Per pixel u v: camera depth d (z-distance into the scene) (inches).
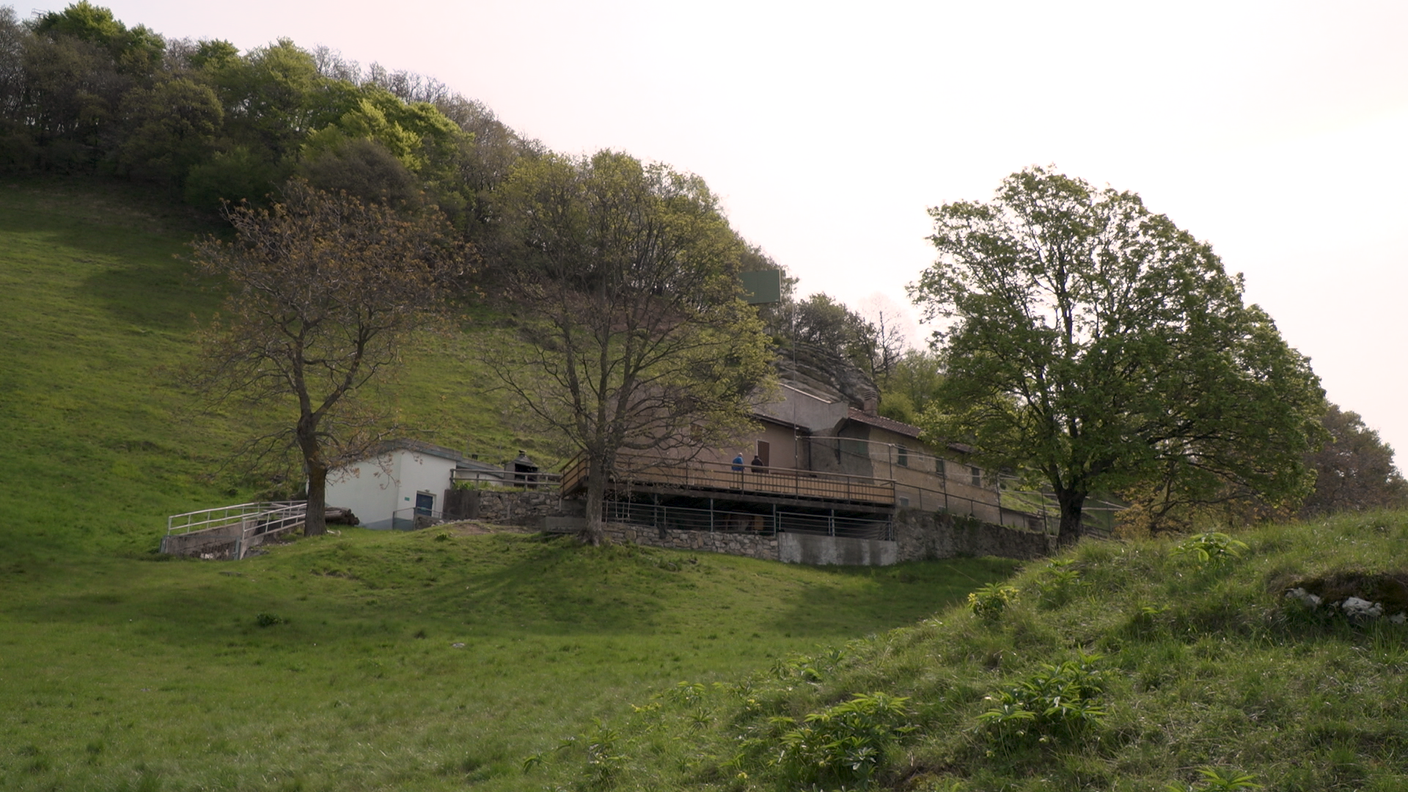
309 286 1578.5
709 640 1036.5
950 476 2123.5
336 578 1250.0
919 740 379.9
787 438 2000.5
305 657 918.4
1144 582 474.3
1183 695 355.6
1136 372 1518.2
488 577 1295.5
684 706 575.8
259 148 3622.0
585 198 1509.6
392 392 2480.3
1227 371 1406.3
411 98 4562.0
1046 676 375.2
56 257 3034.0
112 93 3927.2
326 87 3993.6
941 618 542.9
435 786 513.7
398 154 3474.4
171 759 591.2
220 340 1569.9
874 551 1692.9
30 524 1460.4
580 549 1417.3
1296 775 293.9
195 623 1019.9
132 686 784.9
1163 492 1632.6
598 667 858.1
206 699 754.8
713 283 1558.8
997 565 1675.7
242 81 3863.2
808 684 494.9
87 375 2247.8
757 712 487.8
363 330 1635.1
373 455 1646.2
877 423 2030.0
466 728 640.4
